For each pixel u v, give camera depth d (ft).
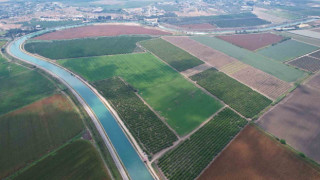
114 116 347.15
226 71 491.72
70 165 259.19
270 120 342.64
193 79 454.81
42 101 370.53
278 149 288.92
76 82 442.50
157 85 432.66
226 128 325.42
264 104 380.78
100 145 288.51
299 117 350.84
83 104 373.81
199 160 271.69
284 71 497.87
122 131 317.42
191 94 405.39
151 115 349.00
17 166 256.73
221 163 267.59
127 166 265.34
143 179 251.19
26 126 314.96
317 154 284.00
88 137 300.40
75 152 275.80
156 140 302.25
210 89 419.54
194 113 357.41
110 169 257.75
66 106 359.87
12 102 365.40
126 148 289.53
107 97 392.88
